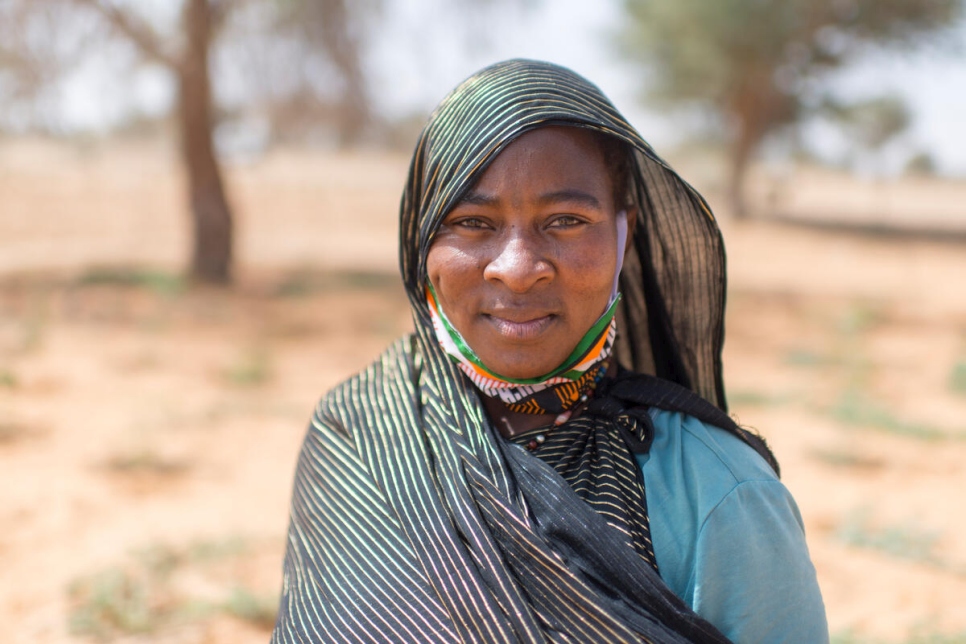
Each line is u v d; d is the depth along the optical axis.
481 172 1.14
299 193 26.48
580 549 1.11
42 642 3.42
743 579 1.09
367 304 11.68
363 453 1.30
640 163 1.33
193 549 4.25
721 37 26.78
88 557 4.16
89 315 9.92
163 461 5.53
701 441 1.17
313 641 1.23
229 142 29.27
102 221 19.91
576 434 1.21
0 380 7.01
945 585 4.21
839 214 34.50
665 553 1.11
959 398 8.08
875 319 12.24
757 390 8.06
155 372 7.73
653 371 1.50
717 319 1.42
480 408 1.23
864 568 4.41
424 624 1.15
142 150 33.53
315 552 1.31
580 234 1.14
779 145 32.62
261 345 9.02
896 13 25.81
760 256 21.11
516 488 1.16
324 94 12.19
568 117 1.13
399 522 1.22
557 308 1.15
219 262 12.23
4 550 4.22
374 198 26.91
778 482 1.15
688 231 1.37
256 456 5.73
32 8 10.38
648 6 28.66
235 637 3.51
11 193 21.66
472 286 1.17
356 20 11.64
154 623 3.56
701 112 31.98
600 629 1.07
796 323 11.88
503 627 1.10
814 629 1.12
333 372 8.14
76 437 5.91
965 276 18.56
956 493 5.54
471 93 1.20
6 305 10.32
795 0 25.86
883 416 7.05
